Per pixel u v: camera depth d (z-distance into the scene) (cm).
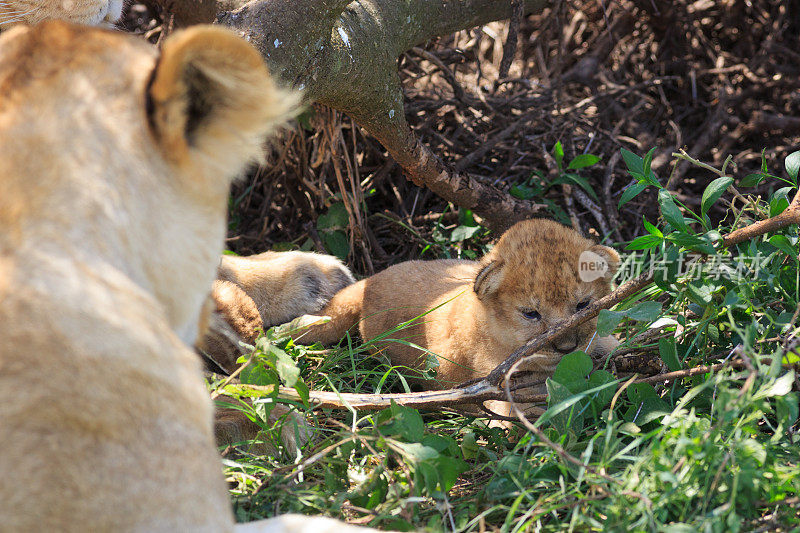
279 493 341
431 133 687
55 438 206
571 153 693
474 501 348
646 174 444
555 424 375
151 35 734
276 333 486
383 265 649
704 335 423
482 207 608
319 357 504
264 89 220
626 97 827
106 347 212
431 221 668
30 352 207
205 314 263
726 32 849
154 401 219
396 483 339
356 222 623
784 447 344
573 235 511
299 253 574
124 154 216
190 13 579
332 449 370
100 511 208
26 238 212
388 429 367
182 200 224
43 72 221
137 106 220
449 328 529
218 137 221
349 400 400
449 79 681
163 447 219
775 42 828
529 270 491
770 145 767
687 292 422
